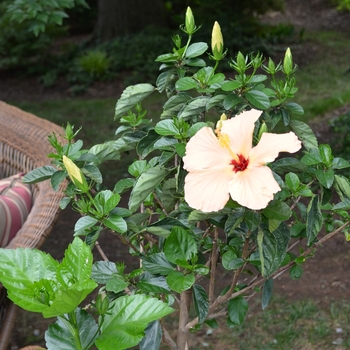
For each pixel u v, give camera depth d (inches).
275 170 32.0
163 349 77.4
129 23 251.1
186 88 33.7
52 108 191.9
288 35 266.1
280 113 34.9
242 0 261.6
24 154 64.4
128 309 24.1
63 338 24.8
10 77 233.9
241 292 33.7
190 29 36.3
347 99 177.9
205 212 27.6
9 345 56.2
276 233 28.8
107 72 218.2
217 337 79.5
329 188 30.7
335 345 75.7
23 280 23.0
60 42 282.2
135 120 39.5
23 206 57.9
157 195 38.6
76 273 22.5
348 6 314.0
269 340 77.9
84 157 33.9
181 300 35.6
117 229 29.0
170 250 28.5
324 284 90.3
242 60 32.9
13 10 128.3
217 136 29.6
